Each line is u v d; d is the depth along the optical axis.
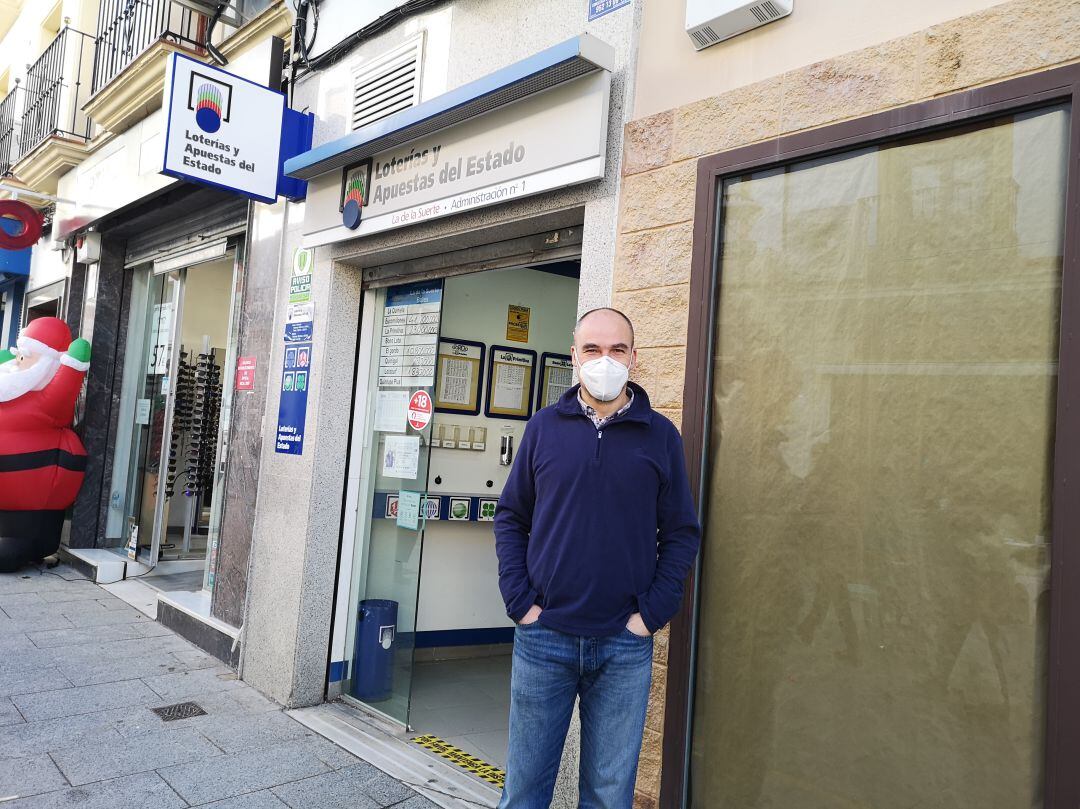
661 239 2.62
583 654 2.02
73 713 3.79
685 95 2.61
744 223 2.45
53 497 6.82
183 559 7.38
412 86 3.87
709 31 2.50
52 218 9.09
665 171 2.63
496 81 2.96
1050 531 1.80
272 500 4.48
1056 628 1.73
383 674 4.09
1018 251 1.88
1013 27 1.89
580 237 3.13
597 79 2.78
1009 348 1.89
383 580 4.19
